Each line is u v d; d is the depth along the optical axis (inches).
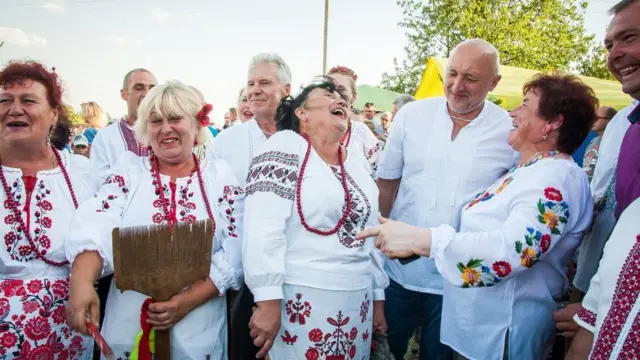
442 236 70.3
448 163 102.6
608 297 57.4
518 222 69.0
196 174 81.1
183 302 71.6
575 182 73.9
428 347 106.1
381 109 531.5
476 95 97.8
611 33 63.1
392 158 113.1
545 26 816.9
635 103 86.4
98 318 65.9
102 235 70.7
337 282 74.7
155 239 67.6
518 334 76.5
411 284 105.9
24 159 75.7
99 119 249.9
